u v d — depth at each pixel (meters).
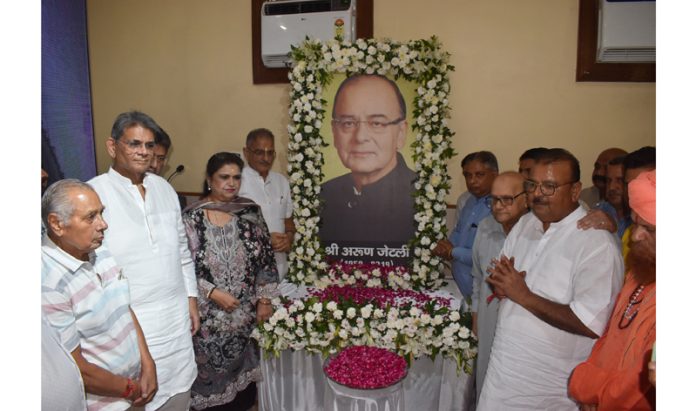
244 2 3.15
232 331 2.20
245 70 3.20
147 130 1.71
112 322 1.50
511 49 2.86
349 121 2.56
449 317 2.06
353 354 2.03
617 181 1.91
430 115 2.46
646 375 1.16
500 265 1.70
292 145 2.57
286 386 2.25
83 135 3.35
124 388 1.53
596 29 2.74
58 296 1.34
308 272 2.56
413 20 2.92
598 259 1.48
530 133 2.90
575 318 1.50
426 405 2.18
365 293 2.32
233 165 2.19
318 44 2.54
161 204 1.86
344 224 2.61
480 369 2.05
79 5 3.28
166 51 3.30
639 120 2.79
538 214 1.63
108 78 3.40
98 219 1.39
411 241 2.50
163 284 1.81
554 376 1.60
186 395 1.95
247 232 2.24
